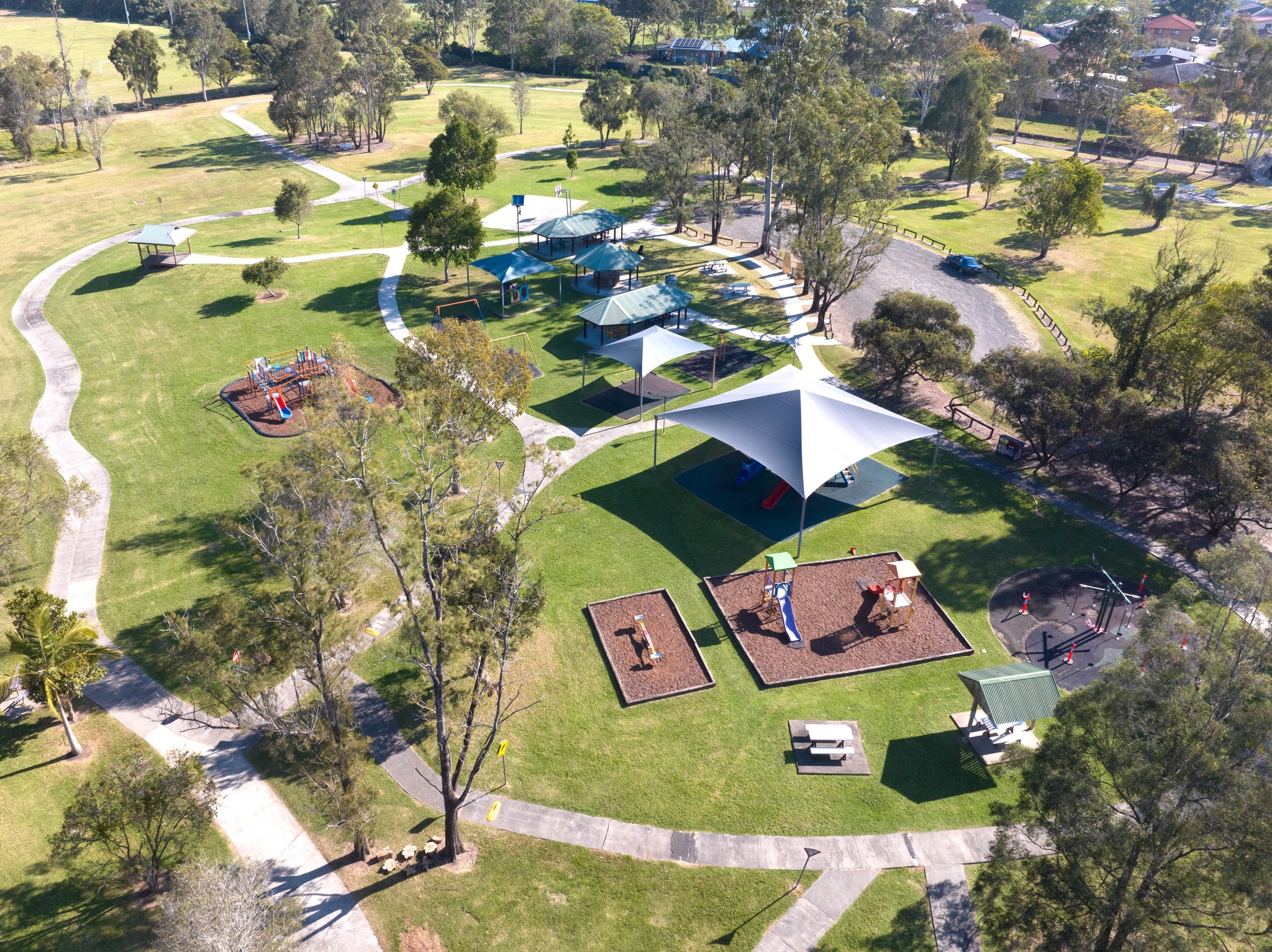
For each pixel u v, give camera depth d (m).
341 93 116.38
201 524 38.81
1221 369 40.81
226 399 49.19
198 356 54.69
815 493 41.34
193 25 137.25
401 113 130.88
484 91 150.88
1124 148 122.94
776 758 27.22
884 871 23.69
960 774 26.67
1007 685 26.84
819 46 69.25
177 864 23.11
